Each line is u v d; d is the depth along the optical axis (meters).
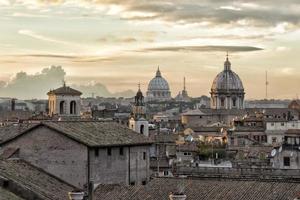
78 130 109.12
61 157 105.94
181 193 71.50
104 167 107.75
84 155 104.44
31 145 108.00
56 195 78.31
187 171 151.62
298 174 139.38
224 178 116.44
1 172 78.62
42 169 98.81
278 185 85.06
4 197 62.56
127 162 112.75
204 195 85.00
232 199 83.31
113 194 91.19
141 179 116.62
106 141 108.69
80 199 66.44
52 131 106.62
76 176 104.94
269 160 181.25
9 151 106.81
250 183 86.62
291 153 168.38
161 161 168.62
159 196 87.38
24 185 72.25
